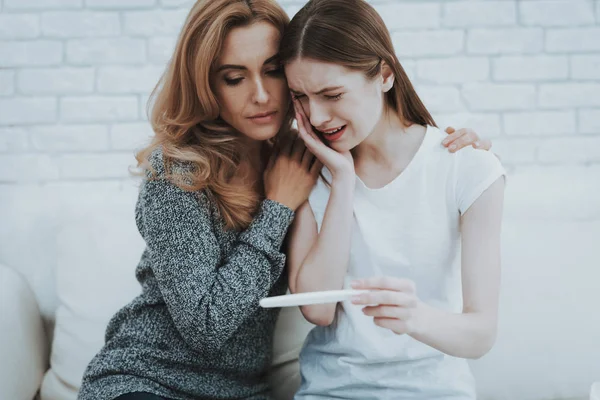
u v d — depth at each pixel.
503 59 1.90
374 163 1.33
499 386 1.53
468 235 1.27
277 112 1.32
